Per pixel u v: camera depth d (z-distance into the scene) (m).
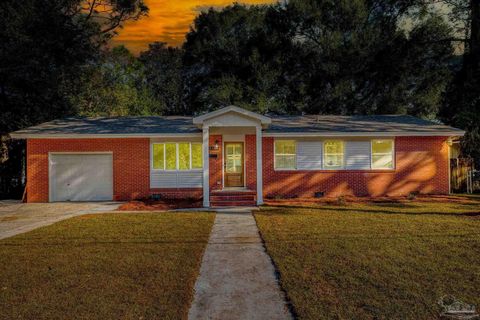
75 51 26.03
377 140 19.12
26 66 21.78
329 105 32.59
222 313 5.26
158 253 8.14
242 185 19.08
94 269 7.05
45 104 26.38
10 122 24.97
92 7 28.00
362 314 5.02
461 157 22.58
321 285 6.10
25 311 5.24
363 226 10.72
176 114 43.56
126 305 5.43
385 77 31.22
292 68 34.28
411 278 6.33
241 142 19.11
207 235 9.95
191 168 18.92
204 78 40.28
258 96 32.91
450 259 7.36
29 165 18.39
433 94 30.84
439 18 28.52
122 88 37.72
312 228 10.56
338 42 32.06
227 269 7.15
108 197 18.66
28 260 7.66
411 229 10.20
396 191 19.05
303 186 19.02
